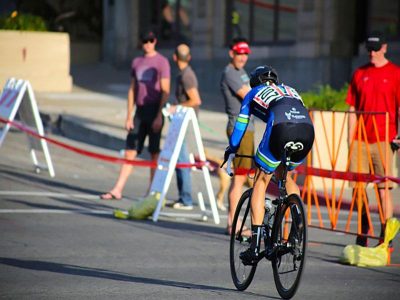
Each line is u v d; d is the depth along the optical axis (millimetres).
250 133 31688
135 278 24828
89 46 103875
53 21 104250
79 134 60625
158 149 40344
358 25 75250
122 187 40875
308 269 26953
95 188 43594
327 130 44188
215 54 86562
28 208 37000
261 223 23531
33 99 45875
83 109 67875
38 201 38875
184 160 38719
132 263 27031
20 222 33750
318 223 36625
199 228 34344
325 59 74250
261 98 23562
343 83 74875
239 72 32344
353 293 23484
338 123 44312
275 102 23250
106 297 22250
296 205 22203
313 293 23391
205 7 86875
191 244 30703
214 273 26031
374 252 27953
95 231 32531
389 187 30531
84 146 57312
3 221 33812
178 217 36969
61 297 22172
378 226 36625
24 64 81062
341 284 24688
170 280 24734
